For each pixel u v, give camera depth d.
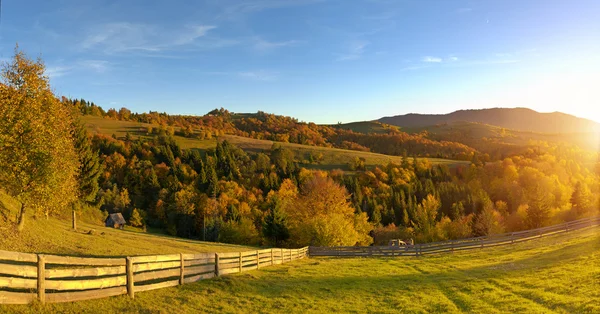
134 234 40.69
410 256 39.16
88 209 55.94
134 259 13.46
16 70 20.88
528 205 92.75
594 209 93.38
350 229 52.66
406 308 16.39
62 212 40.53
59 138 22.33
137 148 134.25
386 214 105.06
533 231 46.44
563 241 38.59
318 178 64.94
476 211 105.38
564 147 181.75
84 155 41.31
